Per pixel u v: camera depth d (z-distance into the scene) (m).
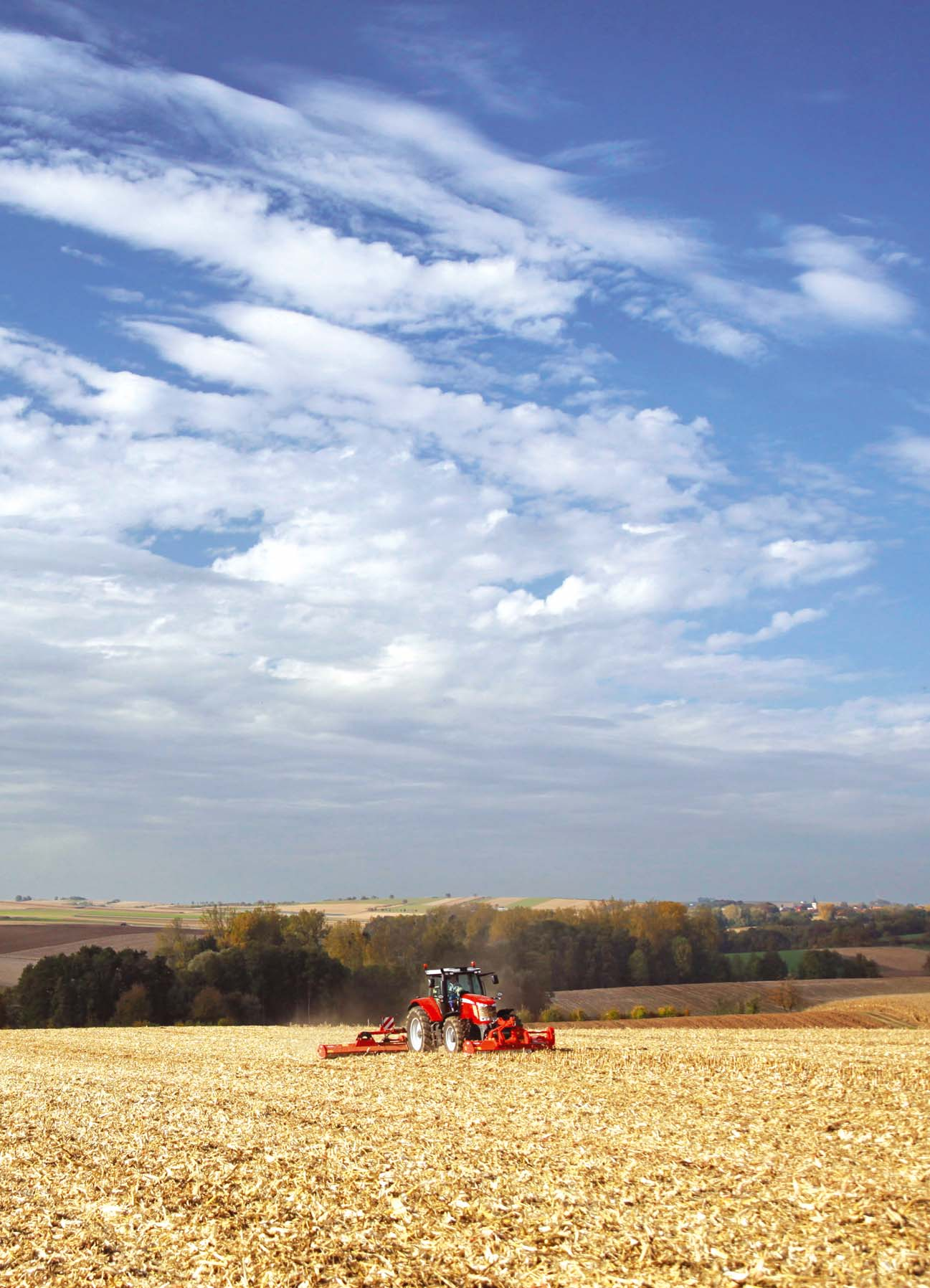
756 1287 7.87
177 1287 8.45
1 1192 11.26
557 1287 8.09
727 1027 42.56
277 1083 19.62
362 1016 66.94
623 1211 9.80
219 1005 57.91
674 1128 13.88
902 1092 16.06
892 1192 9.98
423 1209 10.12
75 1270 8.84
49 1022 56.19
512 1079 18.86
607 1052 22.91
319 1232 9.55
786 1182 10.64
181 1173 11.90
